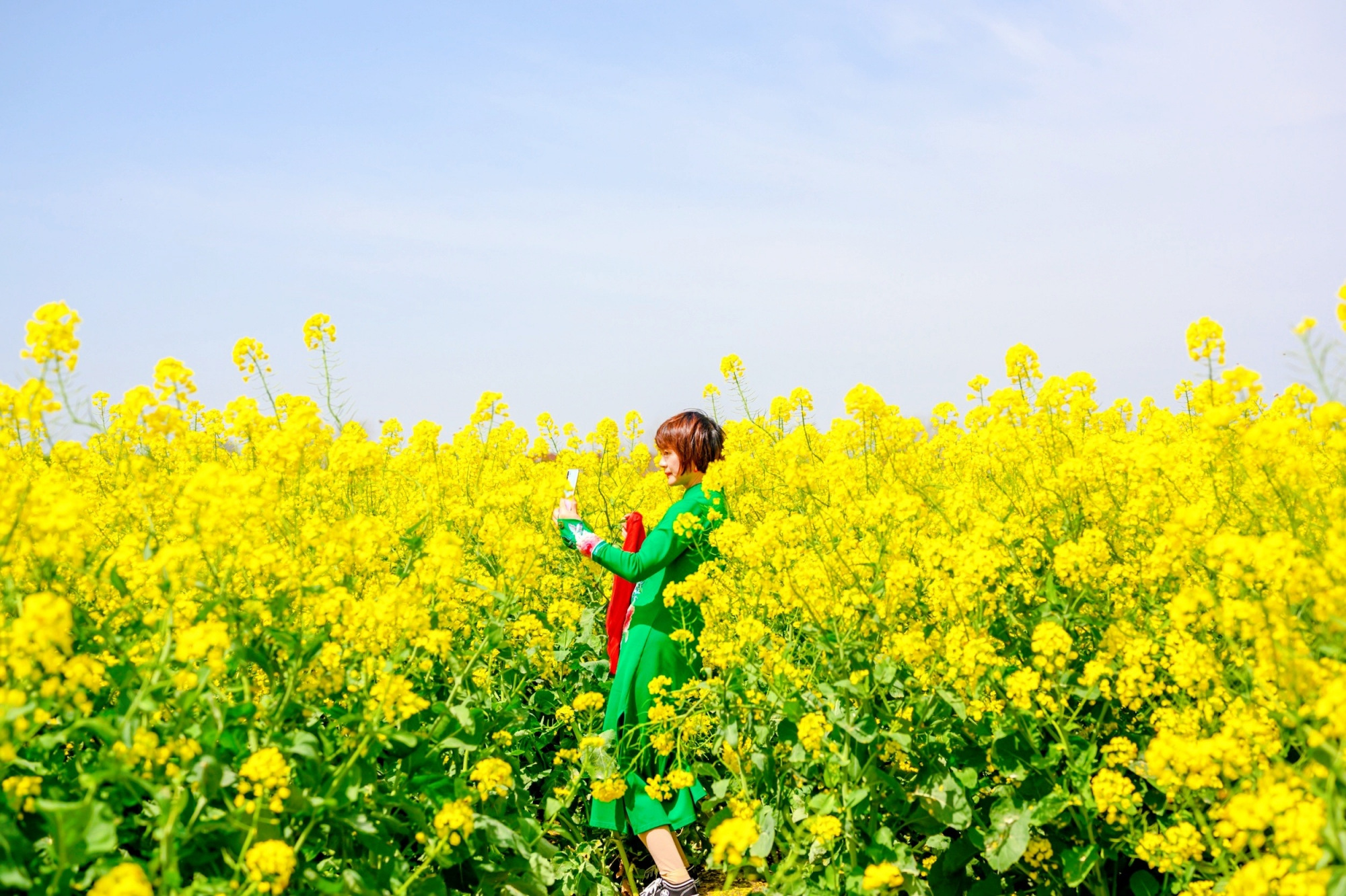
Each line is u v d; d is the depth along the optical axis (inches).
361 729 98.0
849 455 186.7
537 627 156.2
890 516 139.5
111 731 78.7
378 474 150.9
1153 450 141.6
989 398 201.3
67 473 154.0
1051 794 108.0
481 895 116.6
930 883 119.0
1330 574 90.5
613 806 137.9
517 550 148.1
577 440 273.1
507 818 124.6
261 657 96.7
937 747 116.5
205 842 87.7
